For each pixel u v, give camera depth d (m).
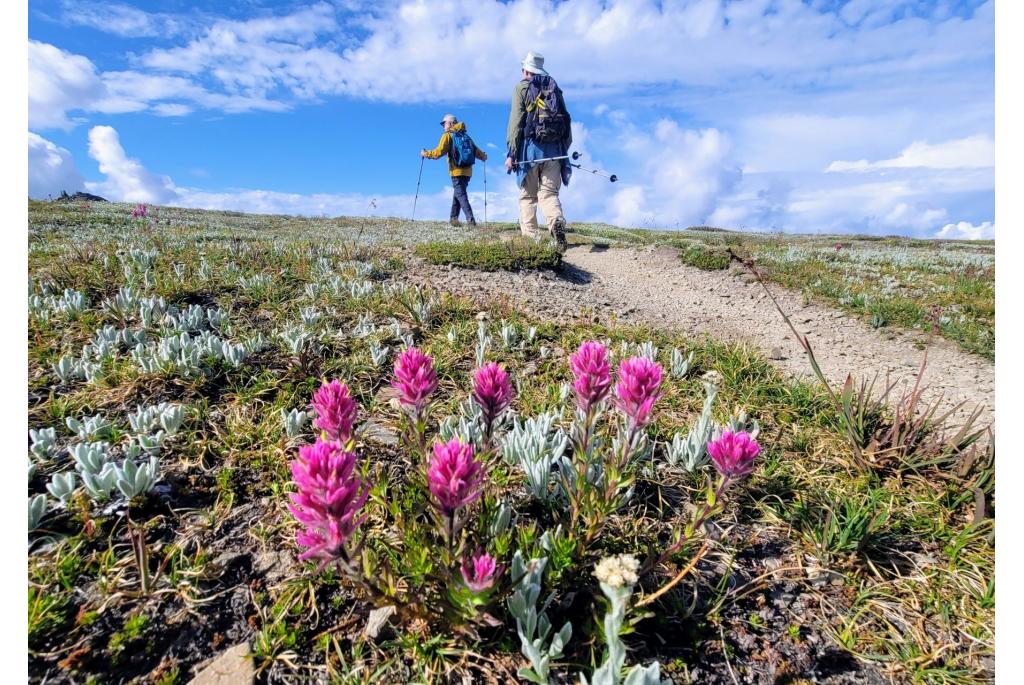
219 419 3.96
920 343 7.83
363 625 2.49
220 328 5.50
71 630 2.37
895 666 2.51
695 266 12.68
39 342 4.76
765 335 8.16
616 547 2.97
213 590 2.62
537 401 4.61
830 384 6.12
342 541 1.80
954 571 3.02
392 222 23.36
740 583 2.89
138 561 2.52
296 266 7.97
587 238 17.30
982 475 3.49
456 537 2.37
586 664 2.33
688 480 3.67
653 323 8.01
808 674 2.45
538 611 2.50
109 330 4.92
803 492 3.61
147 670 2.25
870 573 3.01
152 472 3.08
